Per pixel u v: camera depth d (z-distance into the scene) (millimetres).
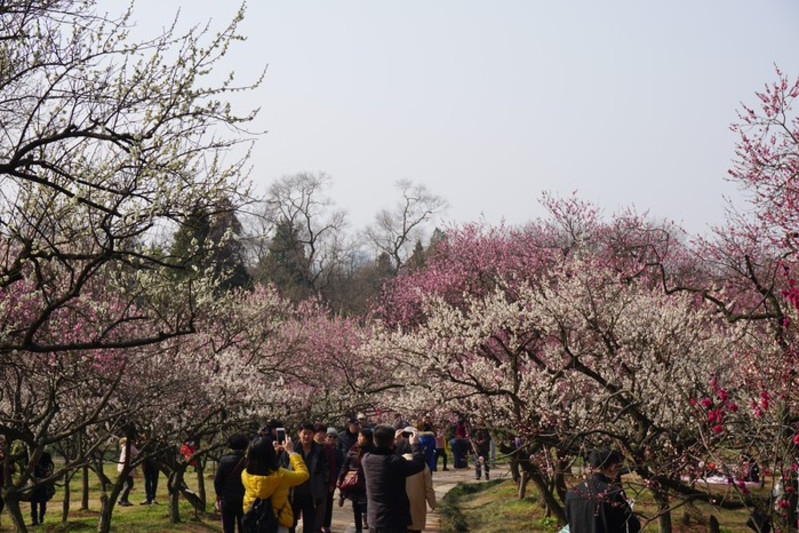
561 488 14258
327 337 28094
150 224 8695
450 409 15781
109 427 13820
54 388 11617
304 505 12312
